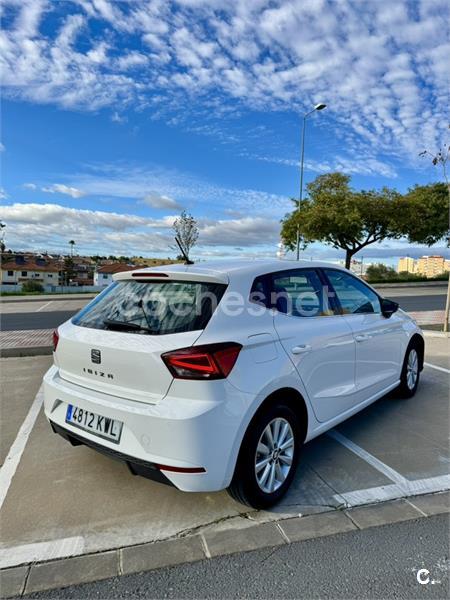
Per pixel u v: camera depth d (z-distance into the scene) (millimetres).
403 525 2535
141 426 2359
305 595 2018
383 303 4297
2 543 2373
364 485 2986
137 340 2506
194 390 2312
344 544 2367
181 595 2021
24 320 12961
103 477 3105
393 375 4469
